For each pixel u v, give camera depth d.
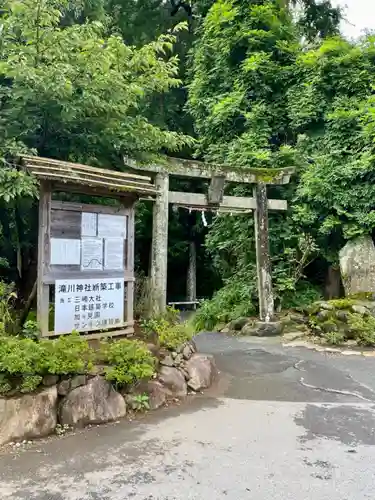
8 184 4.39
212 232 11.46
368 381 5.53
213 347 7.73
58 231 4.75
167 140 6.45
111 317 5.21
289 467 3.19
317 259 10.38
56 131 5.76
